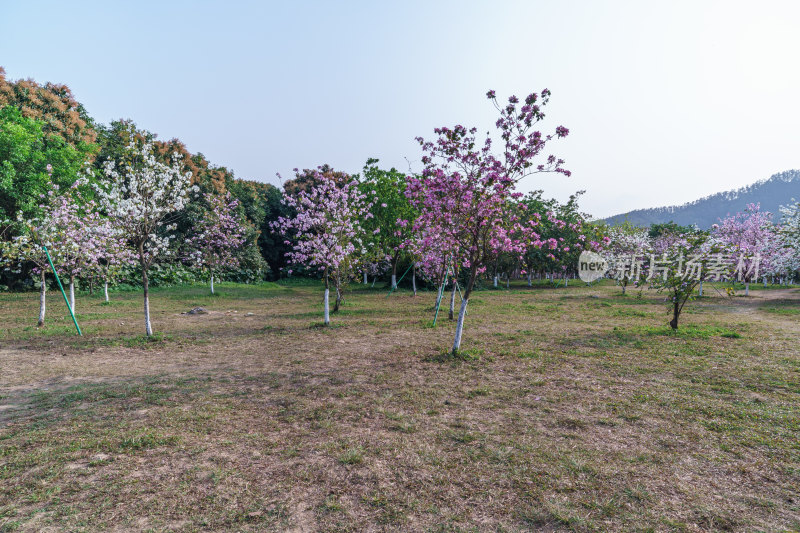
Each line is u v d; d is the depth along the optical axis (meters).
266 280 58.06
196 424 5.97
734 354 10.48
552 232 44.25
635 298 28.88
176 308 22.83
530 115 8.94
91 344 12.02
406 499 4.06
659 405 6.82
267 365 9.71
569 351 10.92
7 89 27.50
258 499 4.04
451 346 11.69
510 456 4.98
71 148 26.12
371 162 35.47
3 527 3.51
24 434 5.52
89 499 3.99
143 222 13.20
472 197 9.88
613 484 4.33
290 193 57.38
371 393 7.55
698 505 3.94
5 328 14.72
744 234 31.55
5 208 23.34
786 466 4.72
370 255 22.58
